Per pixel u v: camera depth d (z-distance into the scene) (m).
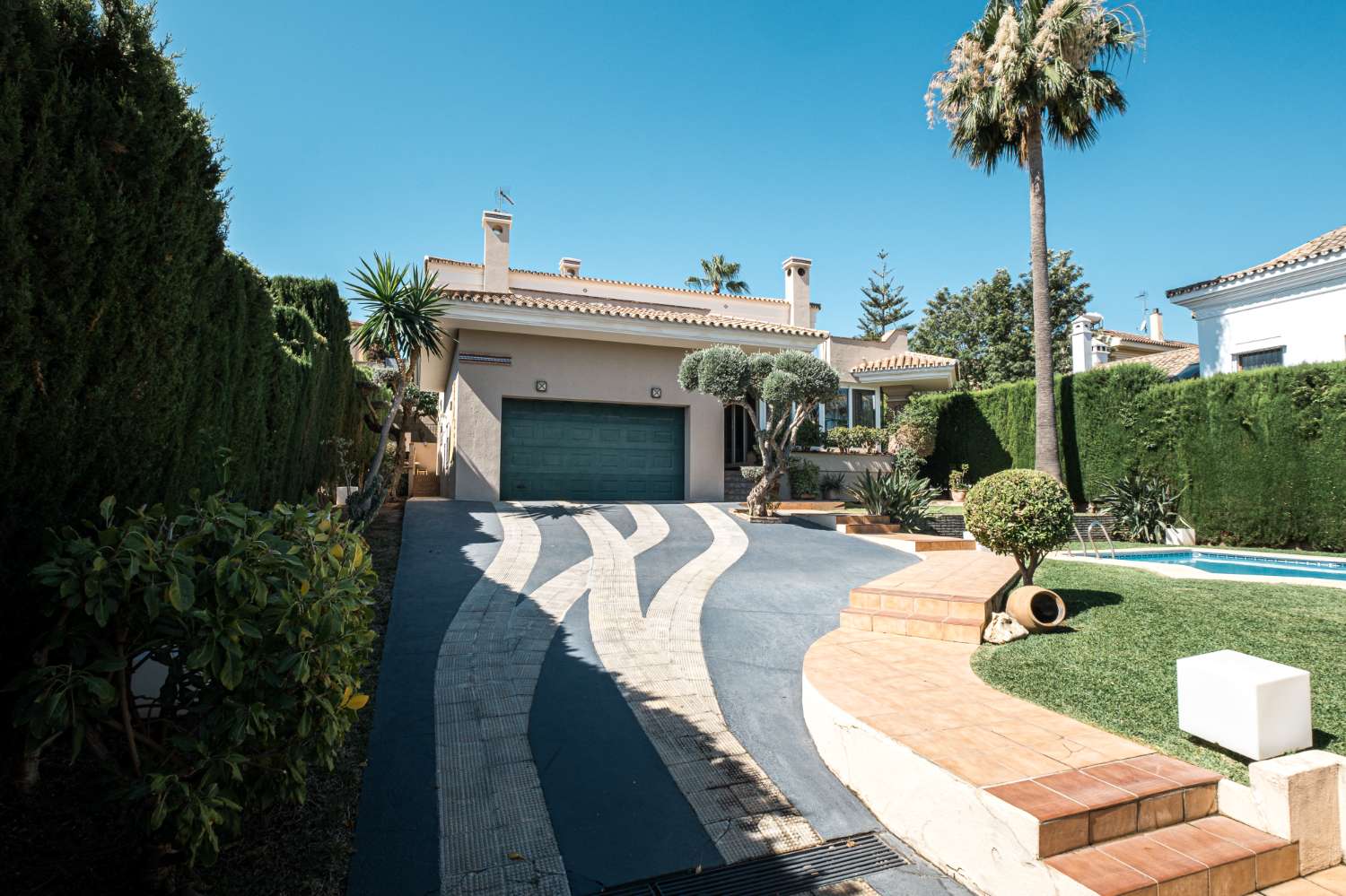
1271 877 3.07
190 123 3.93
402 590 8.30
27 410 2.97
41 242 3.06
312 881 3.19
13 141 2.88
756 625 7.45
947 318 41.41
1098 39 17.19
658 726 4.98
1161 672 5.01
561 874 3.33
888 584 7.77
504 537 11.41
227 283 5.02
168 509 3.01
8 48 2.88
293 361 7.93
